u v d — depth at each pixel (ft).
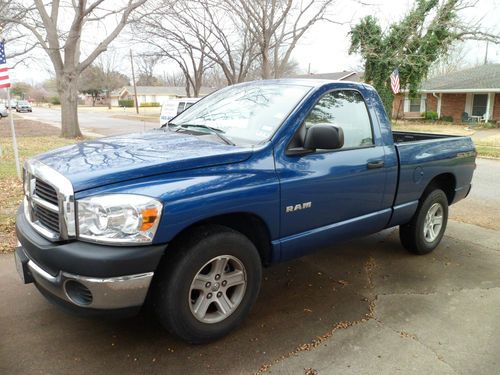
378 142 13.37
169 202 8.68
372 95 13.64
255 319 11.31
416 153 14.56
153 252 8.57
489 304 12.44
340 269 14.76
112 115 160.25
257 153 10.27
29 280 9.93
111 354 9.64
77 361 9.37
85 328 10.65
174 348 9.92
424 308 12.13
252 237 11.03
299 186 10.91
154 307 9.38
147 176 8.85
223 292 10.08
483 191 29.35
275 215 10.60
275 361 9.55
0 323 10.77
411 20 83.25
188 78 121.29
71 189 8.45
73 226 8.53
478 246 17.57
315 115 11.66
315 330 10.84
